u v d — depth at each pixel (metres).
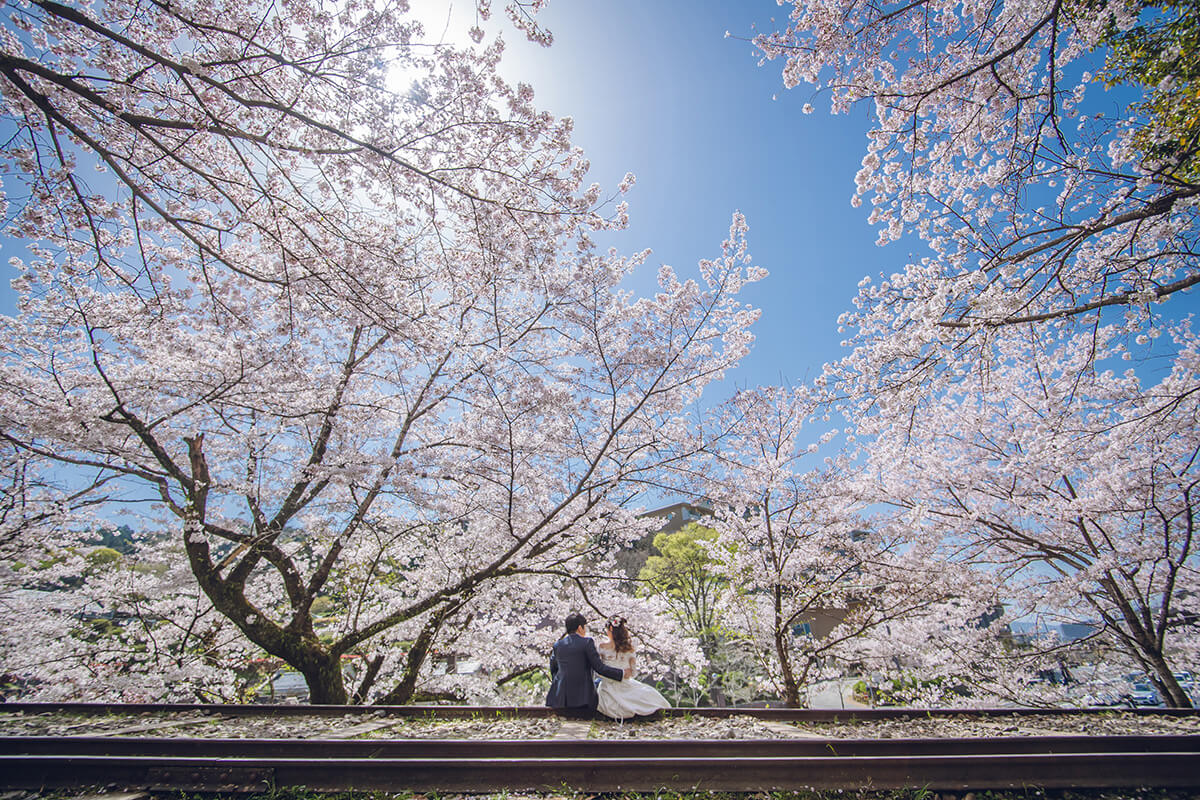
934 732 5.10
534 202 7.04
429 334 7.88
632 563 25.48
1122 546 10.52
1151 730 5.20
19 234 6.16
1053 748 4.18
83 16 4.62
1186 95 6.03
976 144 7.46
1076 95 7.18
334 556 10.58
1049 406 8.13
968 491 11.83
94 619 11.76
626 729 5.12
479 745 4.01
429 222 7.34
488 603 11.59
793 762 3.62
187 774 3.54
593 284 9.84
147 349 8.71
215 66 5.20
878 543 12.44
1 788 3.46
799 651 12.74
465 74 5.98
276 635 9.41
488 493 10.69
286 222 7.05
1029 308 7.42
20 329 8.68
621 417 10.81
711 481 10.46
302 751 4.00
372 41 5.69
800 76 7.34
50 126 5.37
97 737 4.00
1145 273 6.76
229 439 10.29
